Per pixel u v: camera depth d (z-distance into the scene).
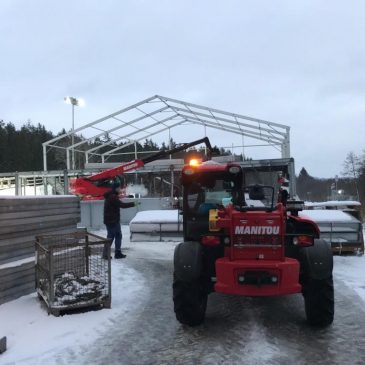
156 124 23.92
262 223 4.78
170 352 4.38
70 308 5.55
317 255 4.89
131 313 5.64
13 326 5.10
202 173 5.93
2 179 25.81
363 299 6.18
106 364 4.13
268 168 15.66
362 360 4.14
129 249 10.79
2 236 6.20
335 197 50.00
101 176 16.03
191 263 5.00
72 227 7.79
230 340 4.68
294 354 4.27
